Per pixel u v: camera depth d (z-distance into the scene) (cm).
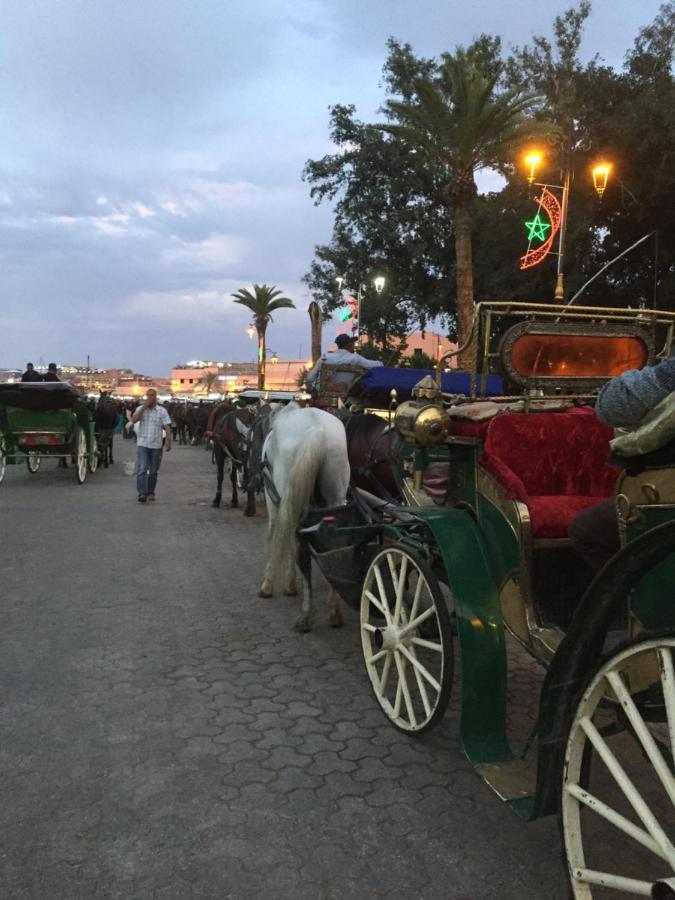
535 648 308
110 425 1880
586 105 2362
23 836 288
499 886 262
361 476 640
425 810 310
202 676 455
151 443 1203
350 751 361
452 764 350
